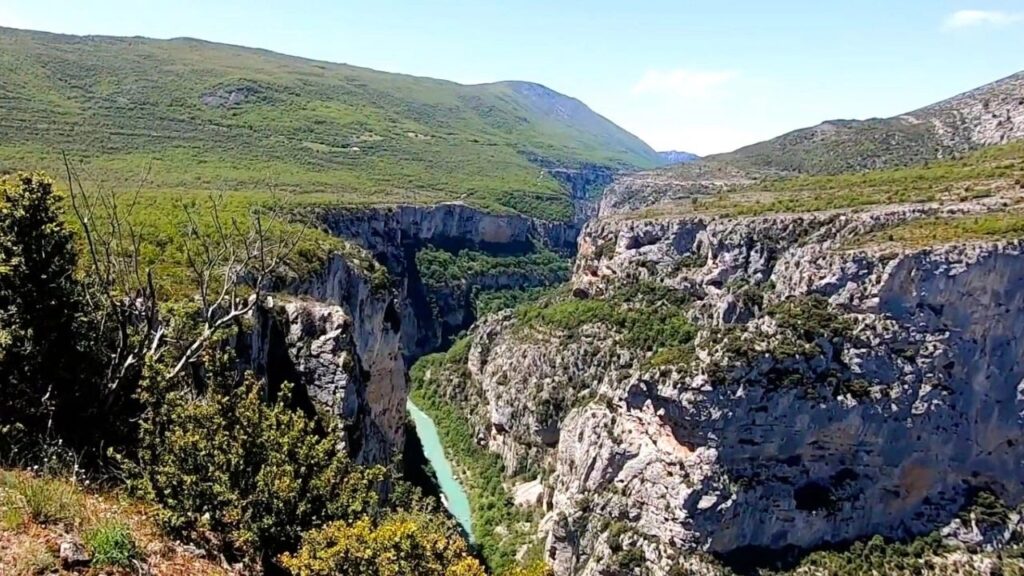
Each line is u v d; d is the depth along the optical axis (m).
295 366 50.88
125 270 33.50
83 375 23.27
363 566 18.59
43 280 22.16
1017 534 60.09
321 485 21.36
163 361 28.00
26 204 21.97
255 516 19.53
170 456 19.28
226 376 24.66
